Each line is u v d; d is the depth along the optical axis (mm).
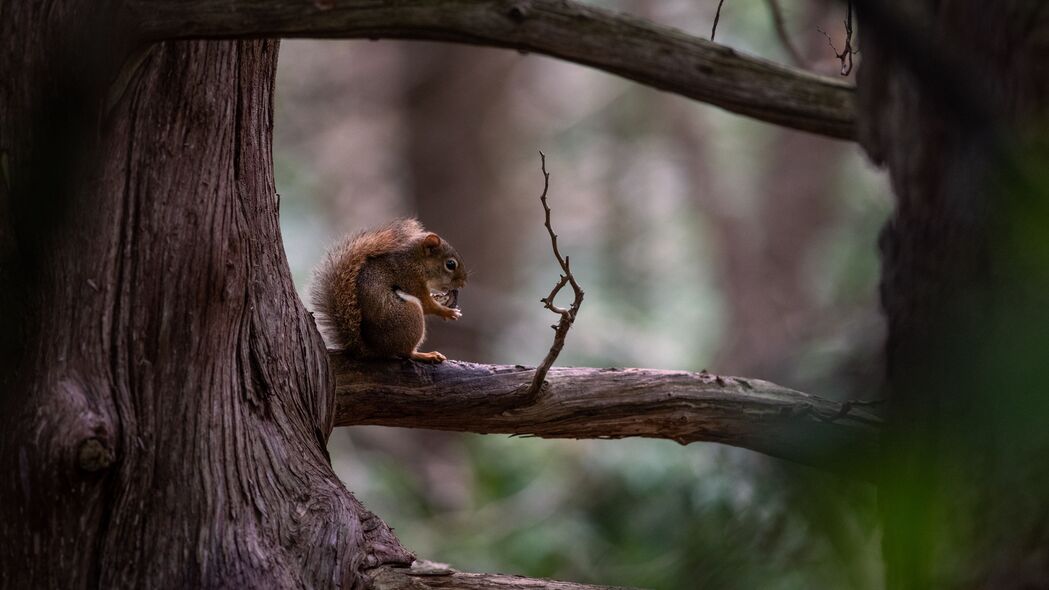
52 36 5594
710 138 41562
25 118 5652
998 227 3352
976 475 3490
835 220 37781
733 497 10078
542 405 7910
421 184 27875
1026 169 2924
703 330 39469
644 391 8023
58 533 5684
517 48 6277
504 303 27375
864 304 24578
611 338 32844
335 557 6129
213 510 5988
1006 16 3949
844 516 5930
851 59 6406
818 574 6551
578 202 44188
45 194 5500
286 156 36625
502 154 28609
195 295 6191
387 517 19109
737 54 8281
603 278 42500
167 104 6203
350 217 35219
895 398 4270
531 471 18953
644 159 43469
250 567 5879
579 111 44406
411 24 5184
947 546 3600
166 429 6020
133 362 6016
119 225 6035
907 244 4637
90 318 5922
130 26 5348
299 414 6773
